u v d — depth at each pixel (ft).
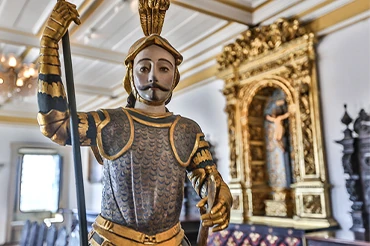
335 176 11.32
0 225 27.61
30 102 27.94
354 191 10.19
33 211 29.73
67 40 3.15
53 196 30.55
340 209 11.07
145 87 3.35
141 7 3.69
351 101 11.10
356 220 10.19
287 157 13.60
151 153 3.15
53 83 2.97
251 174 14.26
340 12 11.57
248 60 14.65
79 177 2.88
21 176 29.45
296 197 12.34
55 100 2.96
